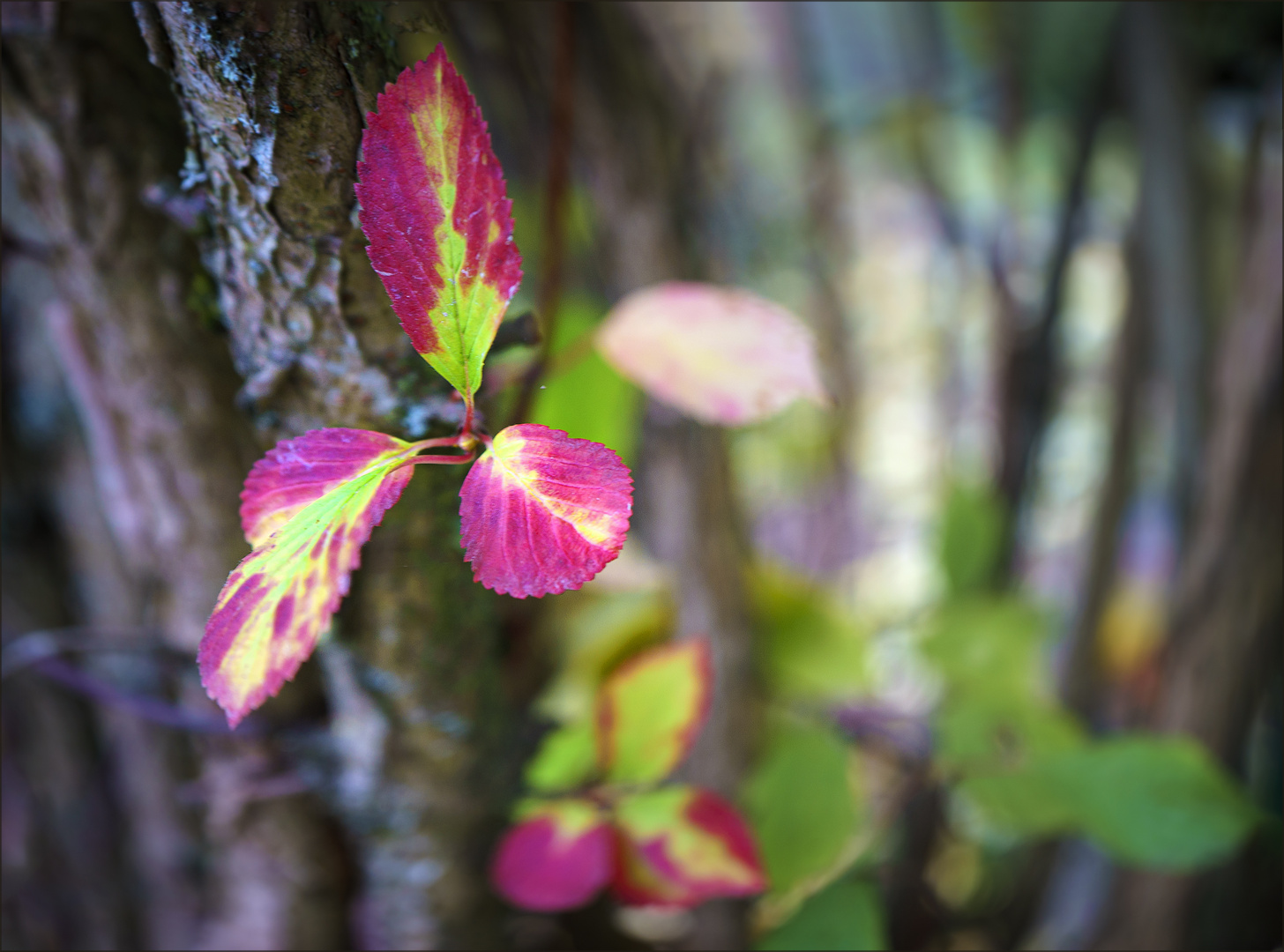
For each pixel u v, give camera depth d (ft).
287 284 0.72
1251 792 1.61
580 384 1.09
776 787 1.19
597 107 1.07
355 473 0.58
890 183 2.34
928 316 2.22
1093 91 1.57
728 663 1.24
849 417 1.95
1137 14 1.39
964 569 1.51
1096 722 1.85
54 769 1.37
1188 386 1.49
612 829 0.97
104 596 1.27
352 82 0.65
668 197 1.16
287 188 0.67
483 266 0.58
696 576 1.21
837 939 1.04
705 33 1.59
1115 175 1.95
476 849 1.09
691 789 1.00
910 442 2.50
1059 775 1.17
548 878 0.94
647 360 0.94
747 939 1.30
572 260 1.33
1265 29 1.36
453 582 0.86
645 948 1.43
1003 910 1.65
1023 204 1.82
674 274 1.16
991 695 1.34
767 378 0.92
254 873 1.16
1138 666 1.82
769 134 2.07
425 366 0.76
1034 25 1.66
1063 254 1.66
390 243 0.57
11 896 1.41
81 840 1.40
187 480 0.93
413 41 0.98
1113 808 1.13
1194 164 1.44
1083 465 2.16
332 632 0.85
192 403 0.90
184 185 0.73
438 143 0.57
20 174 0.82
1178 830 1.10
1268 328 1.27
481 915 1.13
